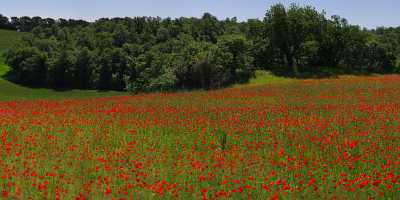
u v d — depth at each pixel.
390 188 12.55
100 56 91.50
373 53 80.94
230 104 36.28
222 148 19.16
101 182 13.52
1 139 19.50
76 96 79.81
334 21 80.56
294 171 14.91
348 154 16.67
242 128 22.84
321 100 37.47
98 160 16.38
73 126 23.92
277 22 76.44
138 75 82.62
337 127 22.78
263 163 16.00
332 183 13.36
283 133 21.73
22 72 95.81
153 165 15.70
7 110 31.36
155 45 95.25
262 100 38.81
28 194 12.74
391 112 27.47
